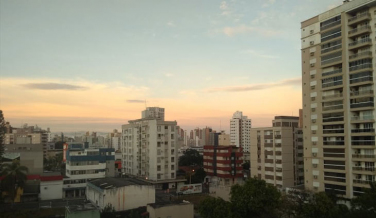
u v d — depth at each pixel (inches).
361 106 2320.4
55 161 5644.7
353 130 2375.7
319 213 1860.2
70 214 2001.7
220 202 2068.2
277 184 3321.9
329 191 2428.6
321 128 2610.7
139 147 4436.5
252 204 1953.7
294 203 2126.0
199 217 2529.5
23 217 2476.6
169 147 4158.5
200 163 5516.7
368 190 1752.0
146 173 4192.9
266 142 3486.7
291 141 3373.5
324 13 2630.4
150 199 2691.9
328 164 2532.0
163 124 4138.8
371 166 2256.4
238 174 4325.8
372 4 2309.3
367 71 2293.3
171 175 4136.3
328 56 2571.4
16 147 4323.3
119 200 2561.5
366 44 2309.3
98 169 3757.4
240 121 7652.6
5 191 2834.6
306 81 2763.3
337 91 2534.5
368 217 1505.9
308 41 2763.3
